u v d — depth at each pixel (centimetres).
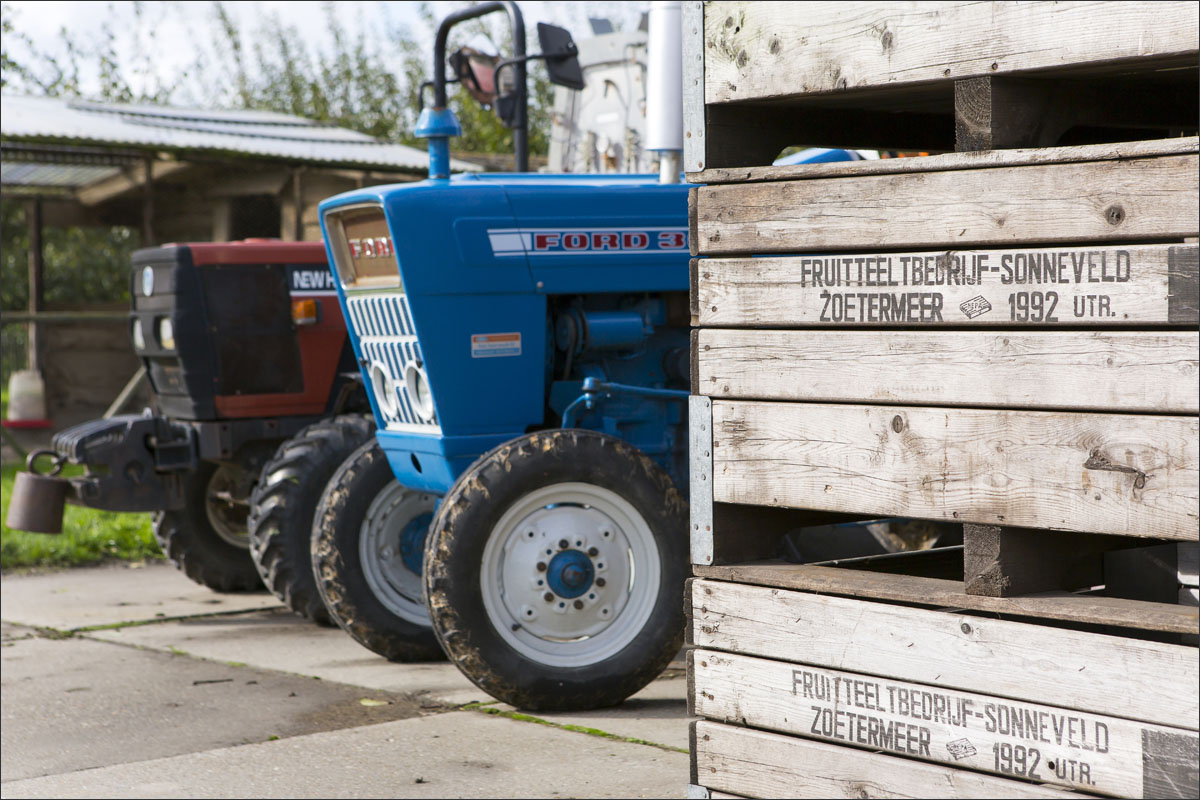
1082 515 198
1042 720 202
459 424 449
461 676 485
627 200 469
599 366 484
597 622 436
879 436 220
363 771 370
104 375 1309
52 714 441
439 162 483
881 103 257
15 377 1238
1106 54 196
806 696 229
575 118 822
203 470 655
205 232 1358
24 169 1250
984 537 210
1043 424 201
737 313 237
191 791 357
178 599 656
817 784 227
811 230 227
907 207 215
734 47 240
